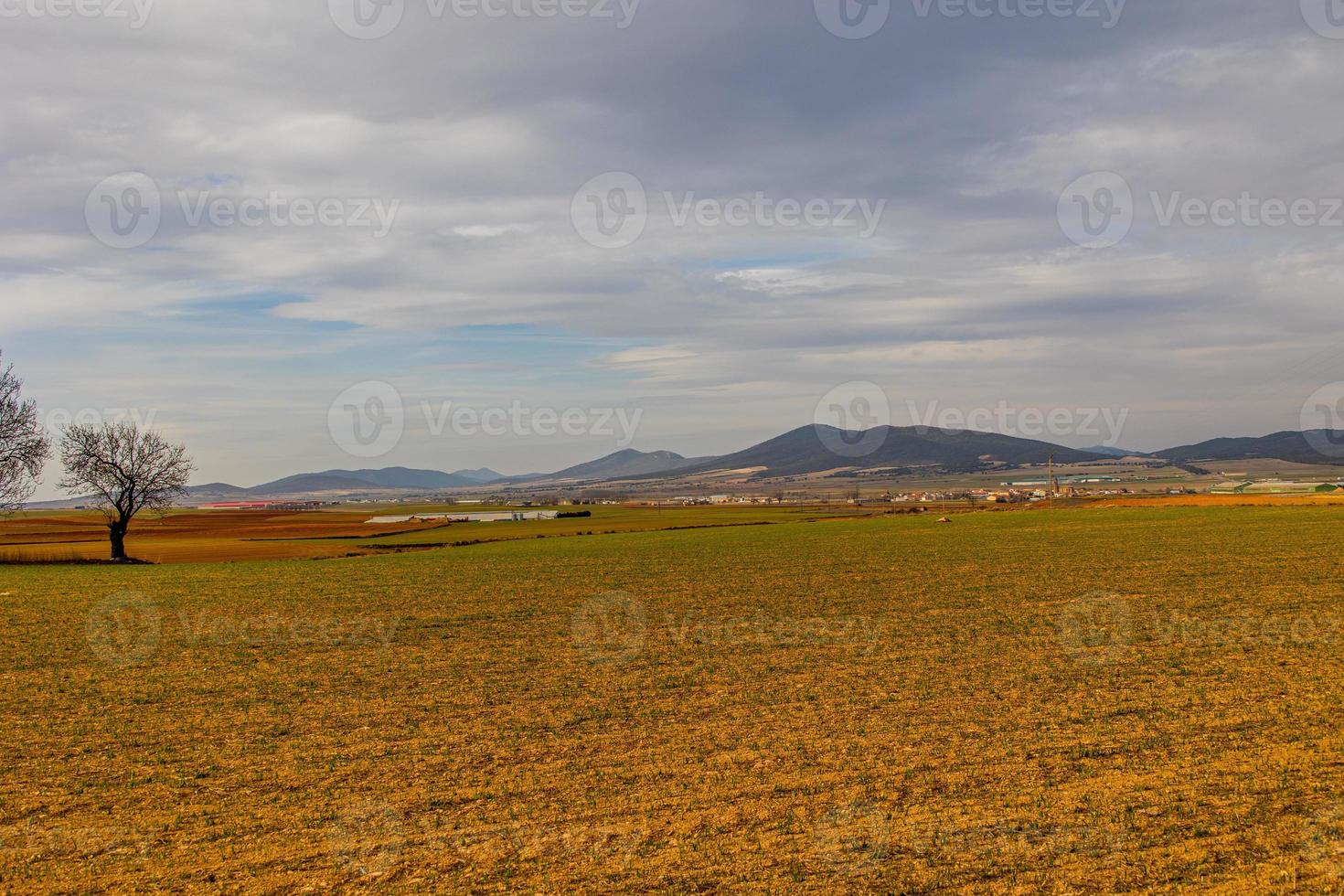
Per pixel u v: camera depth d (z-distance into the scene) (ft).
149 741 52.24
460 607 103.91
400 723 55.26
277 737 52.70
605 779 44.24
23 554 195.62
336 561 169.27
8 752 50.21
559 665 71.77
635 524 310.24
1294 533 164.76
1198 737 47.96
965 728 51.08
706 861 34.60
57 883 33.94
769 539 199.93
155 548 218.38
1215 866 32.81
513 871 34.17
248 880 33.96
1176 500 294.87
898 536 197.98
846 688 61.41
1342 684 58.75
